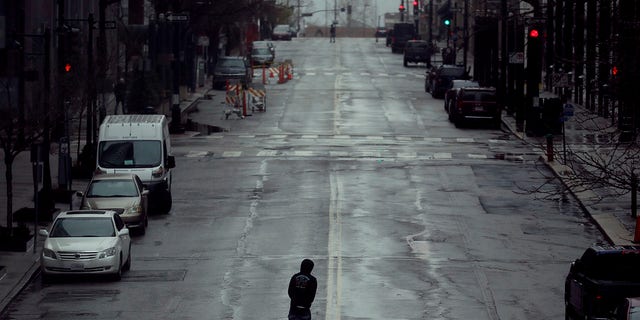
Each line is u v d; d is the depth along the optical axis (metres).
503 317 44.72
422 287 50.09
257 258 56.44
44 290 49.81
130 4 162.62
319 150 96.00
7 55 100.12
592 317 38.34
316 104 136.00
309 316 38.41
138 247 59.62
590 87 64.44
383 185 78.62
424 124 117.75
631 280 39.28
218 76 159.75
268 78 173.62
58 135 94.44
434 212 69.19
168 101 132.25
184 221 66.81
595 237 62.78
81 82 85.25
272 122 118.44
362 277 52.00
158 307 46.28
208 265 55.00
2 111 74.50
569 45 120.19
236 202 72.56
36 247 58.00
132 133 71.00
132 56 131.88
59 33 74.25
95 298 48.00
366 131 110.69
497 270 54.03
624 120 75.00
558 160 85.88
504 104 133.88
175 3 115.44
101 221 52.72
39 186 76.44
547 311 45.84
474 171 84.94
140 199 63.06
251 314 44.97
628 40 50.97
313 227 64.25
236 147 98.12
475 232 63.50
